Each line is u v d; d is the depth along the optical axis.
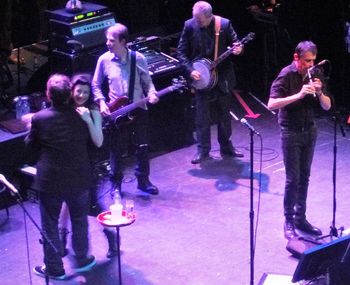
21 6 19.53
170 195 15.24
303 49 12.34
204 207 14.71
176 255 13.09
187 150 17.33
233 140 17.75
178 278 12.43
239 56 20.97
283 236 13.53
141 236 13.71
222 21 15.80
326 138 17.64
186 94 17.16
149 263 12.88
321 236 13.41
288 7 19.80
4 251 13.43
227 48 15.89
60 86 11.80
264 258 12.88
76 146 11.95
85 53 15.88
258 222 14.05
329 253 10.62
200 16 15.45
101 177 14.40
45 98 16.31
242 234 13.66
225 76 16.11
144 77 14.44
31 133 12.00
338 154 16.80
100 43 16.05
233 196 15.09
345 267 10.70
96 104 13.67
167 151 17.30
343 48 19.05
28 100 16.09
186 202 14.94
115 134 14.51
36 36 19.97
